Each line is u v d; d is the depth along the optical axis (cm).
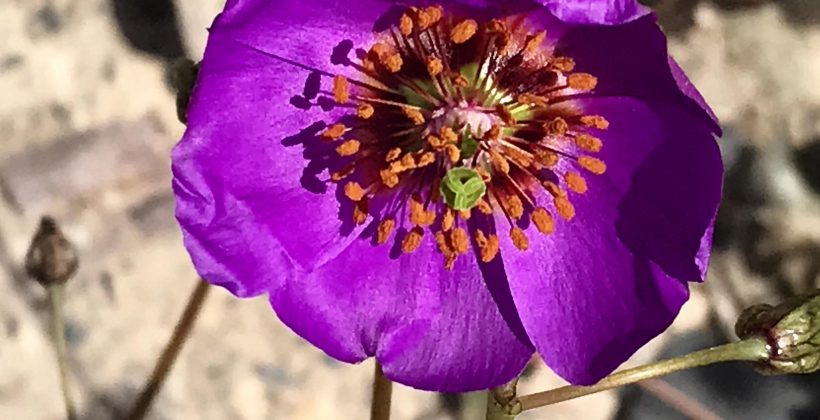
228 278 7
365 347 7
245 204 7
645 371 8
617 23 6
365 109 8
